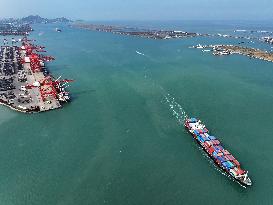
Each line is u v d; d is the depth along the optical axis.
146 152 166.12
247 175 146.88
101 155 163.38
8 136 186.00
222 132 187.75
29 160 160.38
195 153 166.00
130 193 135.50
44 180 144.75
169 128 193.12
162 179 144.50
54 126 198.25
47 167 154.12
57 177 146.62
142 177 146.00
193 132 182.12
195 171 150.62
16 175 148.62
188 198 132.62
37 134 187.88
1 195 135.88
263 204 129.75
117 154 164.25
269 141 177.38
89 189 138.12
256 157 161.50
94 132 188.50
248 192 136.62
